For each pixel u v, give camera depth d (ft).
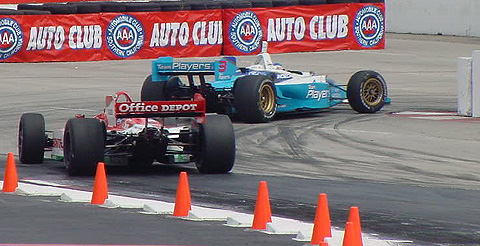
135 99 229.66
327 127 186.80
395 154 156.25
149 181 128.67
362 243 86.28
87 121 129.80
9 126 188.24
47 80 268.62
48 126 185.78
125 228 97.60
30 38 306.96
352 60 324.80
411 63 319.88
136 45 321.32
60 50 310.86
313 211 108.47
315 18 348.38
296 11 344.69
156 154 133.39
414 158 152.46
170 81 192.34
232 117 199.72
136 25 321.11
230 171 137.90
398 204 113.60
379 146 164.45
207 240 92.12
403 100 233.55
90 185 124.36
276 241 92.02
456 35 414.00
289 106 197.47
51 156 144.46
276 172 138.10
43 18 308.19
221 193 119.44
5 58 304.30
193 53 329.52
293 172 138.41
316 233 89.40
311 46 348.38
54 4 321.11
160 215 105.50
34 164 143.54
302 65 306.96
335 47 352.49
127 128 133.59
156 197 116.57
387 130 183.01
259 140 170.30
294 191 121.80
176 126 138.51
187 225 99.71
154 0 382.63
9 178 120.16
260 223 98.07
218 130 131.75
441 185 128.77
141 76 280.51
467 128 185.68
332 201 115.03
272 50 341.41
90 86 256.73
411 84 268.21
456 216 106.63
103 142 129.08
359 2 355.97
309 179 132.16
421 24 426.51
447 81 275.59
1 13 302.45
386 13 439.63
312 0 350.23
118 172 136.98
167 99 192.65
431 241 93.56
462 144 167.02
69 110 210.59
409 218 105.09
